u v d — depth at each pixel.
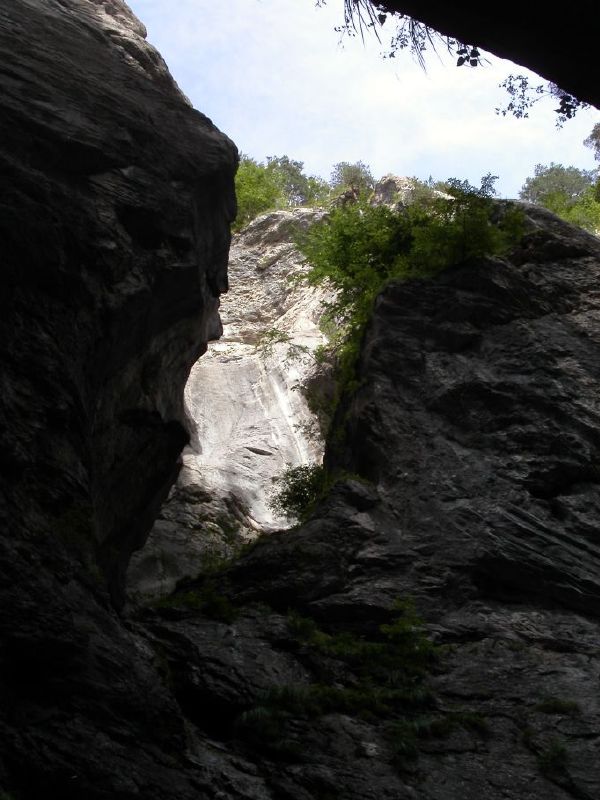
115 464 15.70
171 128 17.20
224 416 28.14
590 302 19.73
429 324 18.98
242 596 14.98
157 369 16.77
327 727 12.20
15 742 9.11
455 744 12.16
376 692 13.04
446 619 14.91
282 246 34.66
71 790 9.13
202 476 25.70
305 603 14.90
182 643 13.40
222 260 19.20
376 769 11.51
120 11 21.72
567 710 12.82
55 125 14.84
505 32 4.11
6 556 9.94
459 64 4.96
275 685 12.70
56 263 13.16
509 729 12.61
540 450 17.08
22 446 11.34
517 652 14.24
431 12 4.23
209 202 17.56
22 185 13.58
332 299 31.22
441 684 13.52
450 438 17.55
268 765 11.36
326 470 19.86
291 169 43.53
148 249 15.52
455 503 16.42
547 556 15.64
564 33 3.99
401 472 17.03
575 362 18.39
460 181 20.08
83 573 11.12
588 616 15.24
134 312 14.79
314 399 26.67
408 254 21.25
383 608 14.80
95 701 10.11
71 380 12.59
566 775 11.69
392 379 18.44
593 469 16.94
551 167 42.44
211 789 10.35
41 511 11.19
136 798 9.45
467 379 18.09
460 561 15.60
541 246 20.67
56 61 16.12
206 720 12.53
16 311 12.50
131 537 17.73
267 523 25.27
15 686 9.68
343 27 5.03
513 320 19.17
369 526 16.12
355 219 22.05
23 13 16.92
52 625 9.85
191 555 23.58
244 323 32.16
